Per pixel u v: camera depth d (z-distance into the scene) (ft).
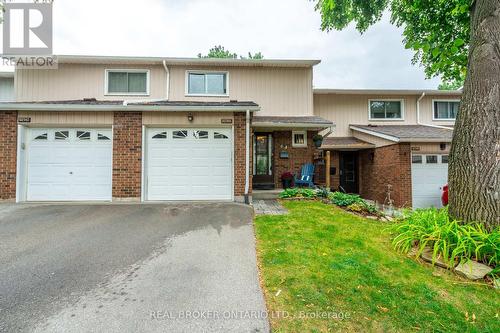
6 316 6.98
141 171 22.57
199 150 23.44
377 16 23.31
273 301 7.72
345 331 6.51
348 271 9.54
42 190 22.45
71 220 16.46
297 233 13.99
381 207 28.43
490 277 9.08
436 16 23.11
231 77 32.99
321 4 22.48
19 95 30.81
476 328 6.75
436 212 14.02
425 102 39.27
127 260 10.62
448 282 8.98
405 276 9.33
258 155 31.71
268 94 33.17
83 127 22.89
